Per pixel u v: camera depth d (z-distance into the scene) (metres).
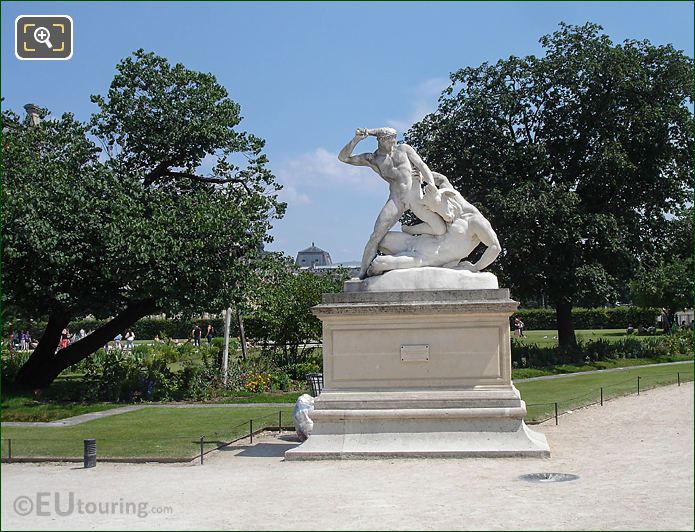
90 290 24.56
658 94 37.31
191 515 9.36
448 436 13.34
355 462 12.96
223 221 24.17
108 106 25.95
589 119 37.00
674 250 40.28
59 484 11.48
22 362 28.66
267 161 27.70
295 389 27.05
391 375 13.74
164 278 23.62
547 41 38.47
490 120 37.25
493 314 13.57
